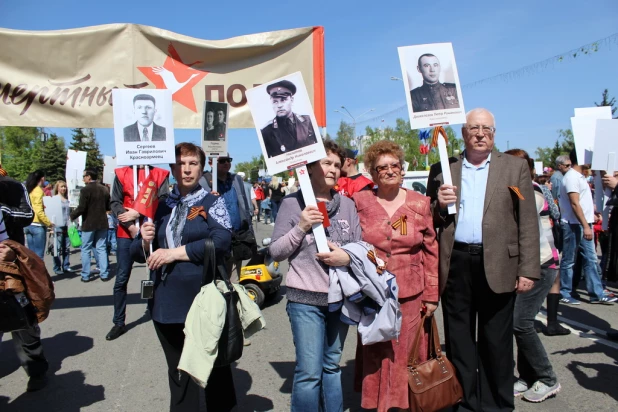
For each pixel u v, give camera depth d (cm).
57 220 1006
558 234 663
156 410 365
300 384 279
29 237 876
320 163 299
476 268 322
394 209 316
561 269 684
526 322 360
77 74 506
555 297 523
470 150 329
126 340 537
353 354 475
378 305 282
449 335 338
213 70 537
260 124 298
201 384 254
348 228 301
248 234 561
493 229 315
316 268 286
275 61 546
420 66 332
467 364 329
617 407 351
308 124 293
